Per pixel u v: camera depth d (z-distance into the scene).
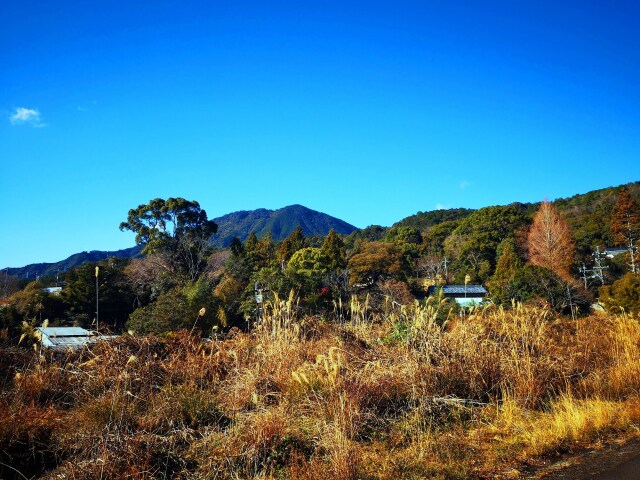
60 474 4.34
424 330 7.71
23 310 19.09
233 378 6.70
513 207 65.75
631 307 22.48
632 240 51.59
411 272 57.41
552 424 5.72
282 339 7.85
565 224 51.28
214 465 4.57
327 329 9.05
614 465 4.76
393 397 6.32
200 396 5.86
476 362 7.05
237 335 8.45
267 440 4.95
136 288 37.84
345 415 5.46
